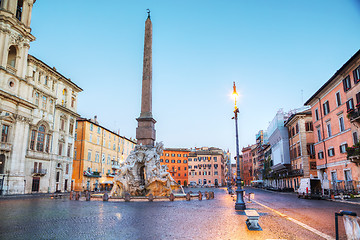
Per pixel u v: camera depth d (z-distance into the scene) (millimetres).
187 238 8438
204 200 25578
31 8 42062
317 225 11047
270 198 31328
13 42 37969
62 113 47969
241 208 16828
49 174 44000
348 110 29375
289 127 53719
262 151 91125
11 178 36188
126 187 26172
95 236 8672
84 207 18109
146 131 28312
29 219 12445
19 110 38125
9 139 36812
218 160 111938
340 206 20172
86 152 55438
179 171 111500
